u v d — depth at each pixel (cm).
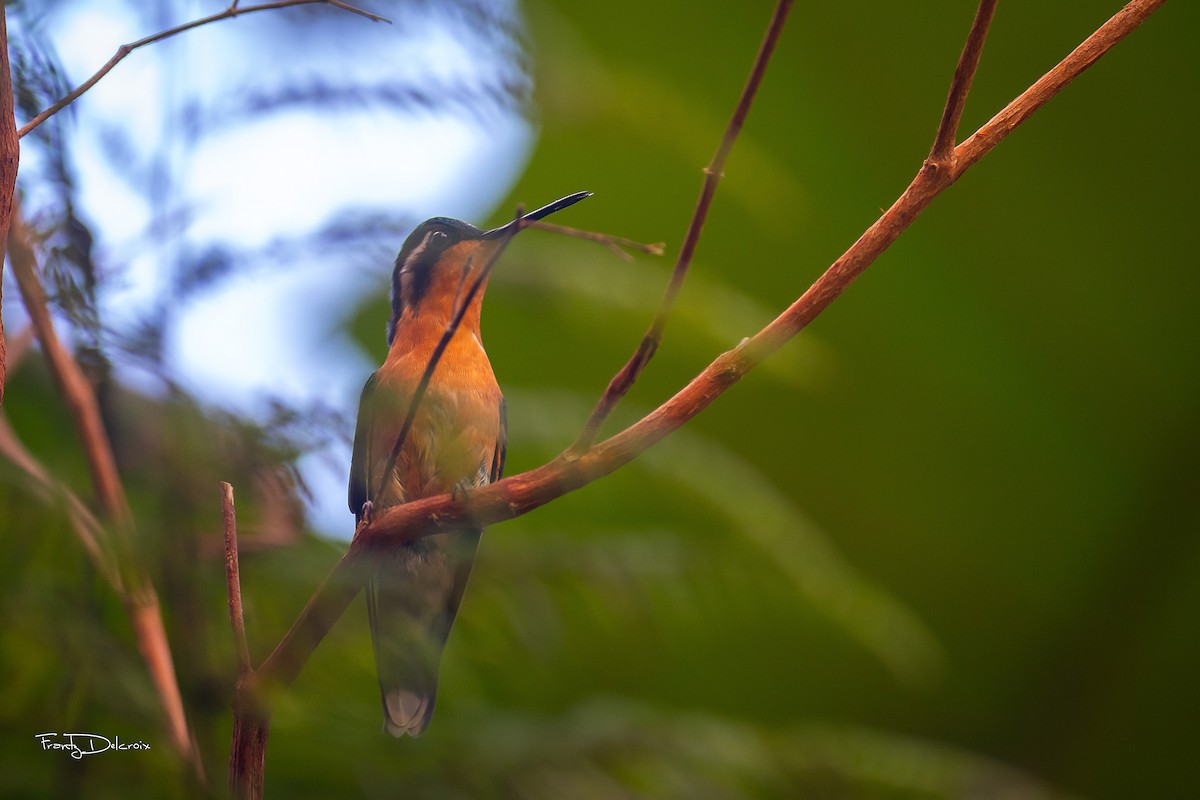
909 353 1305
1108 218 1235
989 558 1340
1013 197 1243
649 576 688
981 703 1320
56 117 480
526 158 1188
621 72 1091
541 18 689
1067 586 1317
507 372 1242
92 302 470
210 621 522
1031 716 1304
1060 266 1259
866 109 1216
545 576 659
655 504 1072
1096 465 1303
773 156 1240
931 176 376
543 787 577
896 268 1273
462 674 714
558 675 995
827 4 1188
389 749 558
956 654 1333
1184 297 1248
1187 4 1158
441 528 428
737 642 1255
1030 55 1205
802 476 1344
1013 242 1259
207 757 472
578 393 1255
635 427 402
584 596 682
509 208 1205
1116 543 1308
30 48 477
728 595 874
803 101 1216
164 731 438
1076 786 1261
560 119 700
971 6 1178
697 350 872
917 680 1080
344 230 552
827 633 1252
